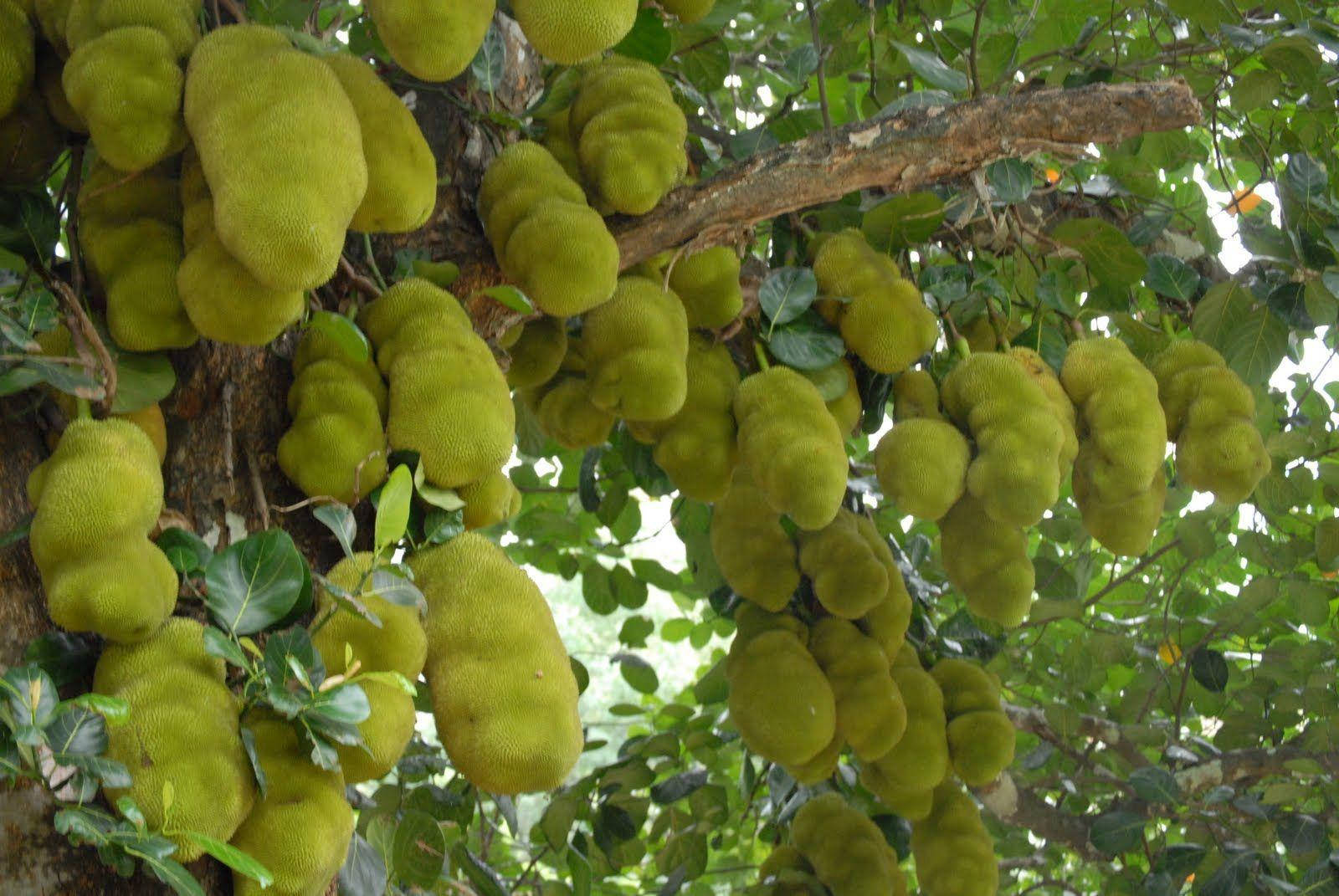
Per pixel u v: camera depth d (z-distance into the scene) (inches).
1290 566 140.9
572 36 63.7
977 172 85.9
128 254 63.3
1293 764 134.4
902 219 95.7
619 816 135.8
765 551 104.5
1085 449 94.1
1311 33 104.9
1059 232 104.5
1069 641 159.0
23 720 44.6
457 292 79.8
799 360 88.4
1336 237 104.9
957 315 105.2
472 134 83.9
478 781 54.9
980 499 87.4
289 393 66.5
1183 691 144.9
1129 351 99.3
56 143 69.9
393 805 124.5
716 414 87.9
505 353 79.7
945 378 93.6
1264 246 108.8
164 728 47.5
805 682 99.7
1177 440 98.9
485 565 60.9
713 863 202.2
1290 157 109.8
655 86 83.7
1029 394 88.6
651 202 80.4
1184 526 140.4
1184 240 125.6
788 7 157.4
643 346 79.8
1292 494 131.4
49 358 57.4
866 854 114.8
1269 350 111.9
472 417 63.1
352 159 56.9
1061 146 82.4
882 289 91.0
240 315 58.4
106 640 52.8
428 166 65.7
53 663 52.8
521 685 55.9
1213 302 112.2
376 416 64.8
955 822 111.7
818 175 83.5
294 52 59.0
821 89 105.3
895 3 132.2
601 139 80.4
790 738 98.0
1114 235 103.2
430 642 58.3
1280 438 127.7
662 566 153.7
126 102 59.9
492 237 78.6
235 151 54.8
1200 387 97.7
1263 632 156.9
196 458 65.2
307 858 49.0
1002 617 95.8
